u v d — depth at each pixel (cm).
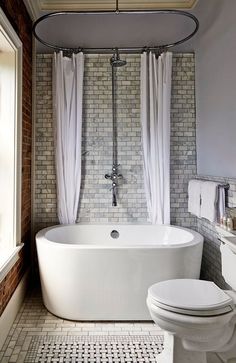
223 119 228
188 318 141
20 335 199
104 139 306
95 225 297
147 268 216
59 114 288
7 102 221
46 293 228
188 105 307
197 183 261
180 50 304
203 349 152
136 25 274
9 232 222
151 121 291
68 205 295
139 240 296
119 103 306
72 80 291
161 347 188
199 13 265
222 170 232
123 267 215
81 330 206
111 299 217
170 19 269
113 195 304
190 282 171
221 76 230
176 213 307
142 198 306
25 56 257
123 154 306
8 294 204
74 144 293
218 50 235
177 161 306
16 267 229
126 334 202
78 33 282
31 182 292
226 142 223
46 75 303
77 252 215
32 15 268
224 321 143
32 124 292
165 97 289
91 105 305
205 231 276
